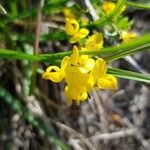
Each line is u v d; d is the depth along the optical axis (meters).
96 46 0.10
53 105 0.16
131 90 0.20
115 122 0.19
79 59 0.09
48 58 0.10
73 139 0.17
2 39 0.14
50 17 0.15
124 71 0.10
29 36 0.14
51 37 0.14
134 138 0.19
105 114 0.18
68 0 0.13
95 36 0.10
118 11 0.12
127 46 0.09
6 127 0.15
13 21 0.14
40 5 0.12
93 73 0.09
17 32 0.14
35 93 0.15
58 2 0.13
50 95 0.16
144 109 0.20
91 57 0.10
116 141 0.19
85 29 0.11
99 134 0.18
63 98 0.16
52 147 0.15
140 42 0.09
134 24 0.20
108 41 0.12
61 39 0.14
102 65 0.09
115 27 0.12
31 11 0.13
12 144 0.15
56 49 0.16
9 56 0.10
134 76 0.10
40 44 0.15
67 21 0.11
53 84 0.16
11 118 0.15
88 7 0.12
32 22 0.14
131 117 0.20
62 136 0.16
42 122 0.14
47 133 0.13
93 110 0.18
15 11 0.13
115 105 0.19
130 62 0.11
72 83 0.09
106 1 0.15
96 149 0.18
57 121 0.16
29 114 0.13
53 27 0.15
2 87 0.13
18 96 0.14
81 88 0.09
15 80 0.15
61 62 0.10
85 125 0.18
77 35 0.11
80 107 0.17
